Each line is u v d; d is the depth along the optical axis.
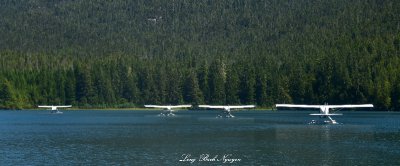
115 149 82.81
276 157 74.06
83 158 73.94
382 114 180.12
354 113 189.25
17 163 70.19
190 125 132.38
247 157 74.31
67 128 125.38
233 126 127.12
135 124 138.75
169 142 91.75
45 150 82.00
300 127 121.50
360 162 69.69
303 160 71.44
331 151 79.12
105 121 154.12
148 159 73.00
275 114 193.75
